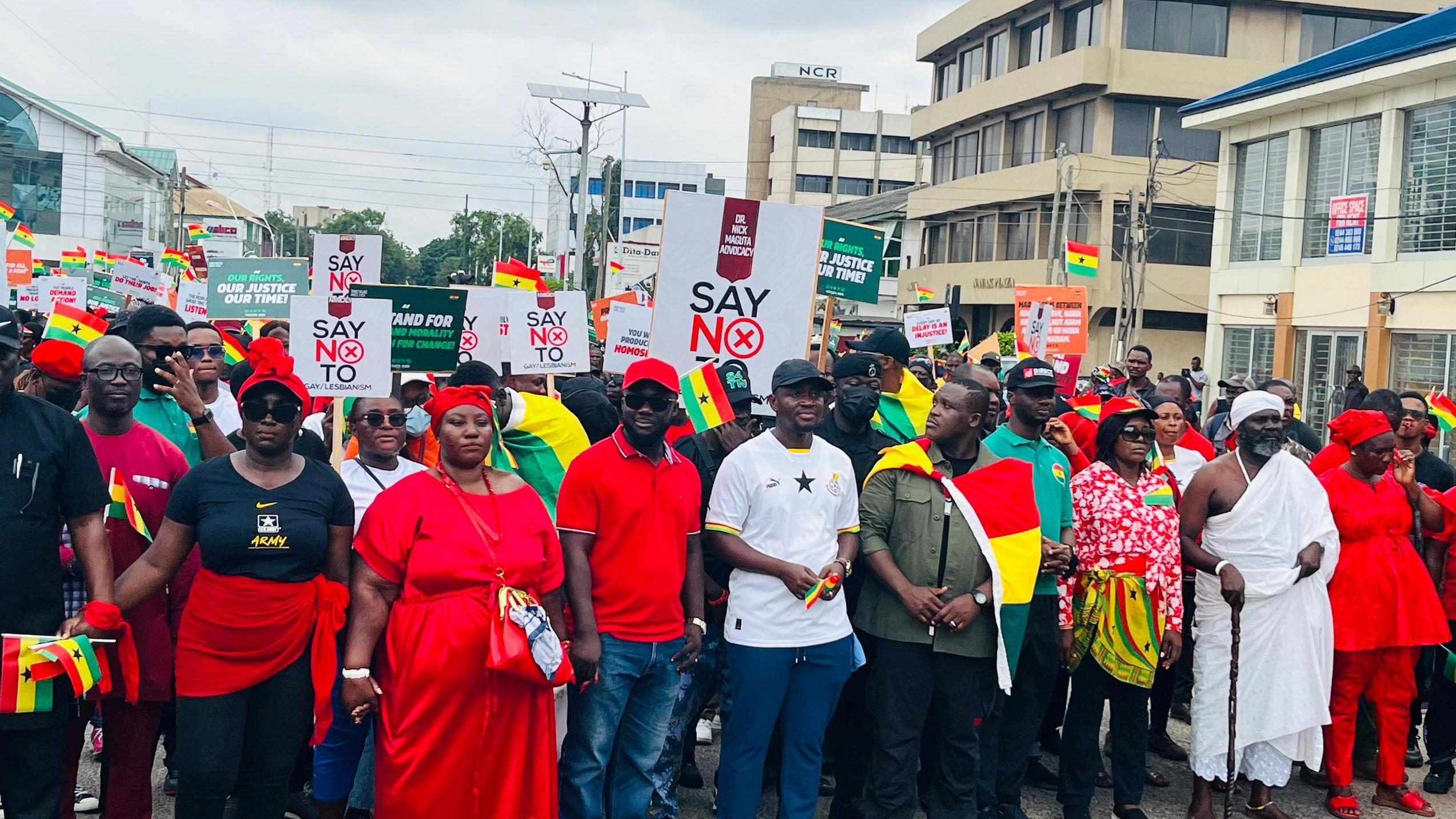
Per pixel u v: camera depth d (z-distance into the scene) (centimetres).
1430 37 2352
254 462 459
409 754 456
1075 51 3975
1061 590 604
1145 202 3491
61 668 434
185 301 1379
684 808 627
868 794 571
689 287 672
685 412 674
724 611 598
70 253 2555
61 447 448
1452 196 2267
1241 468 643
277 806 471
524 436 607
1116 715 616
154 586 454
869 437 641
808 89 8431
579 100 3544
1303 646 630
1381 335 2409
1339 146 2559
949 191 4703
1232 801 667
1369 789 703
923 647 554
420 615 456
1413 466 677
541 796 467
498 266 1185
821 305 2105
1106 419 623
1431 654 747
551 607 489
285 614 453
